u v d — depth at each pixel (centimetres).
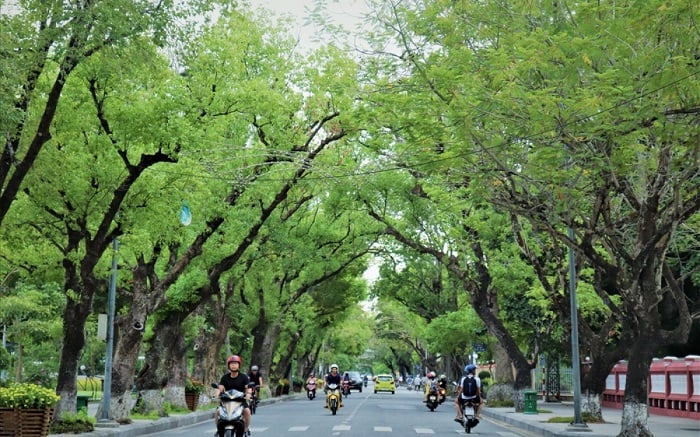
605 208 1975
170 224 2419
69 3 1638
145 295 2759
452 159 1722
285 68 2942
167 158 2258
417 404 5091
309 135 2945
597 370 2909
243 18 2916
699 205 1831
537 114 1522
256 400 3519
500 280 3728
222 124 2442
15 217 2291
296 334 6594
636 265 1956
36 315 4678
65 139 2198
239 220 3080
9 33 1634
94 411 3684
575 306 2567
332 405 3528
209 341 4828
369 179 3350
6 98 1573
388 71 1791
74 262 2402
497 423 3098
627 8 1445
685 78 1395
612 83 1459
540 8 1602
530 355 4966
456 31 1655
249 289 5172
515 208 1938
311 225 4397
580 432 2342
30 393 1891
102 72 1872
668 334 2017
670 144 1625
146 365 3153
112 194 2345
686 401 3253
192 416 3156
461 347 5834
